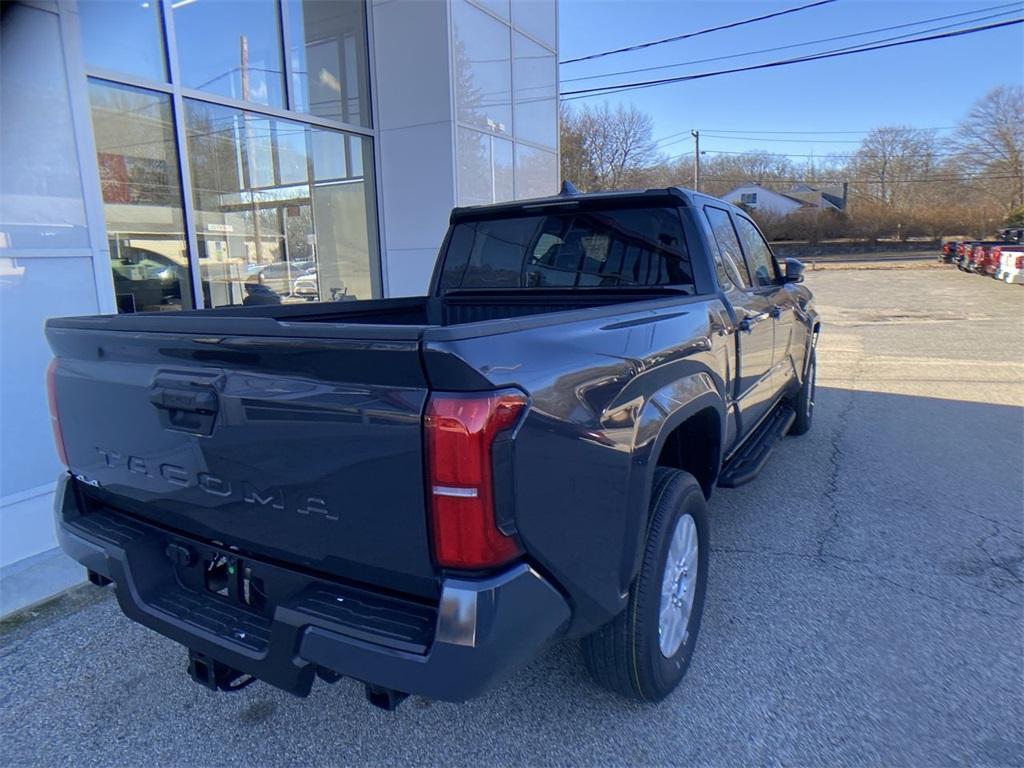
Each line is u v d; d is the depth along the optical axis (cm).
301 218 785
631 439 221
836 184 6462
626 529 221
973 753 237
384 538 174
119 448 228
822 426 684
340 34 817
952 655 294
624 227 367
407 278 877
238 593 215
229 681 215
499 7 942
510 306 408
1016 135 5569
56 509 256
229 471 197
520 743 248
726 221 404
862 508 464
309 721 263
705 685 277
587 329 210
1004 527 429
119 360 221
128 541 229
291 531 190
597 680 256
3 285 408
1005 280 2720
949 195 5938
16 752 249
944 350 1177
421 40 813
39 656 311
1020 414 723
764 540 414
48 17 422
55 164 430
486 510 164
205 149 670
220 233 693
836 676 281
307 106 784
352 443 173
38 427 424
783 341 488
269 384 184
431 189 839
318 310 376
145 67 605
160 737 256
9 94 407
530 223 397
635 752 242
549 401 183
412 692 168
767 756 238
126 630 333
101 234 456
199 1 655
